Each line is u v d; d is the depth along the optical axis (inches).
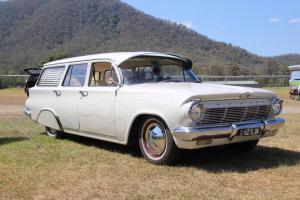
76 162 260.5
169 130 241.1
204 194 199.8
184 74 306.5
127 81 273.6
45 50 4424.2
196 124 233.1
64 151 293.0
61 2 5639.8
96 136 293.6
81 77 305.9
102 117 281.1
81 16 5344.5
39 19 5315.0
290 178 226.1
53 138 345.4
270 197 196.1
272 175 231.6
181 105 231.6
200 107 231.1
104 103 278.8
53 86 332.5
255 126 250.5
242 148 285.3
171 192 202.8
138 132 264.1
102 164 255.3
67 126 317.7
